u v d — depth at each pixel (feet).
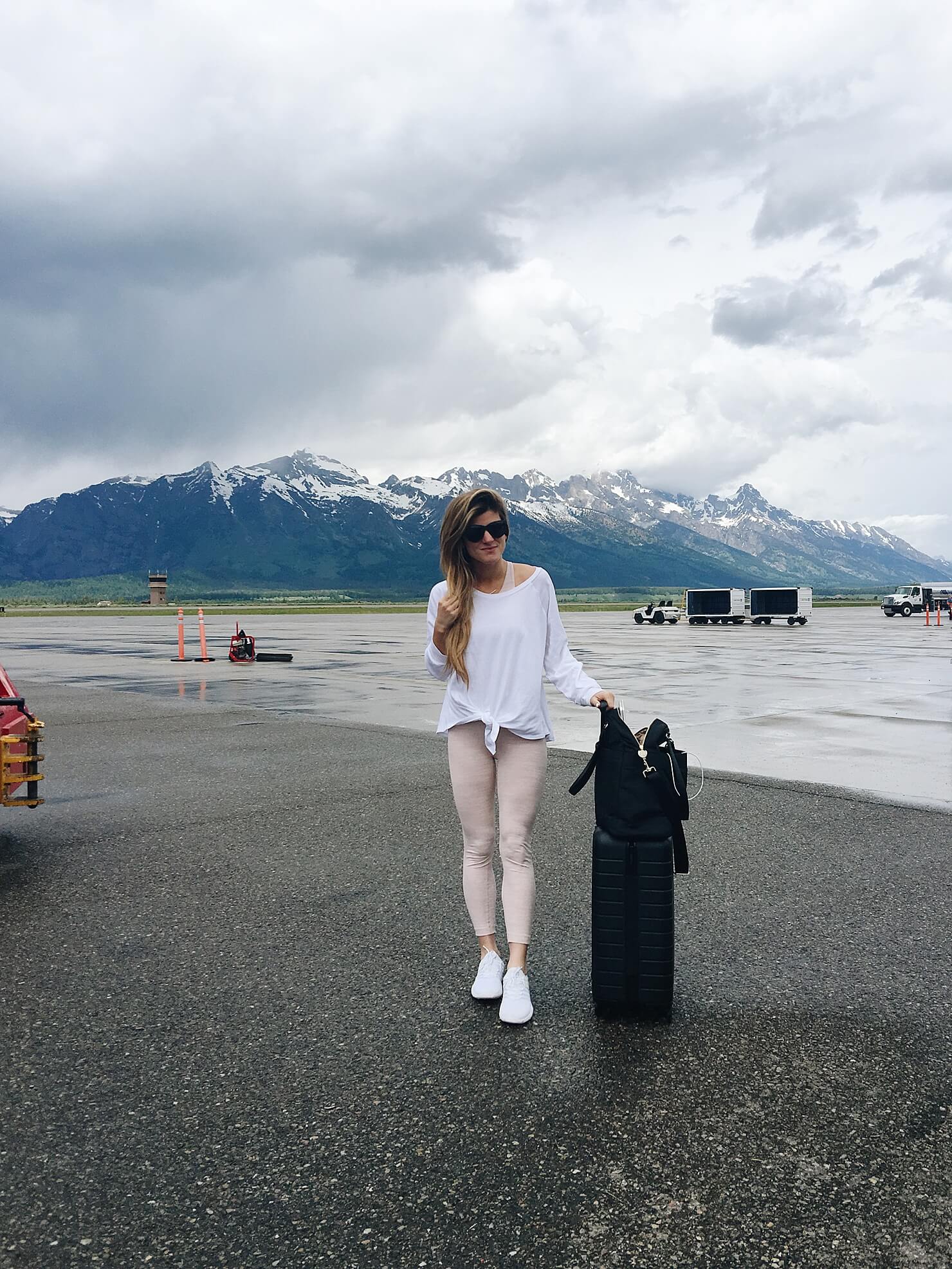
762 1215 7.93
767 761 28.96
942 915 15.46
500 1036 11.27
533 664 12.06
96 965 13.46
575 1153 8.82
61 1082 10.20
